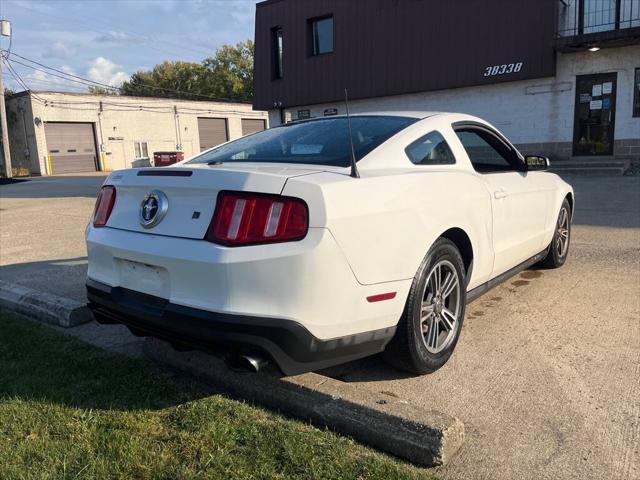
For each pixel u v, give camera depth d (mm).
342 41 19922
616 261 5566
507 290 4770
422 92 18625
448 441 2355
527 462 2352
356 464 2350
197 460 2408
